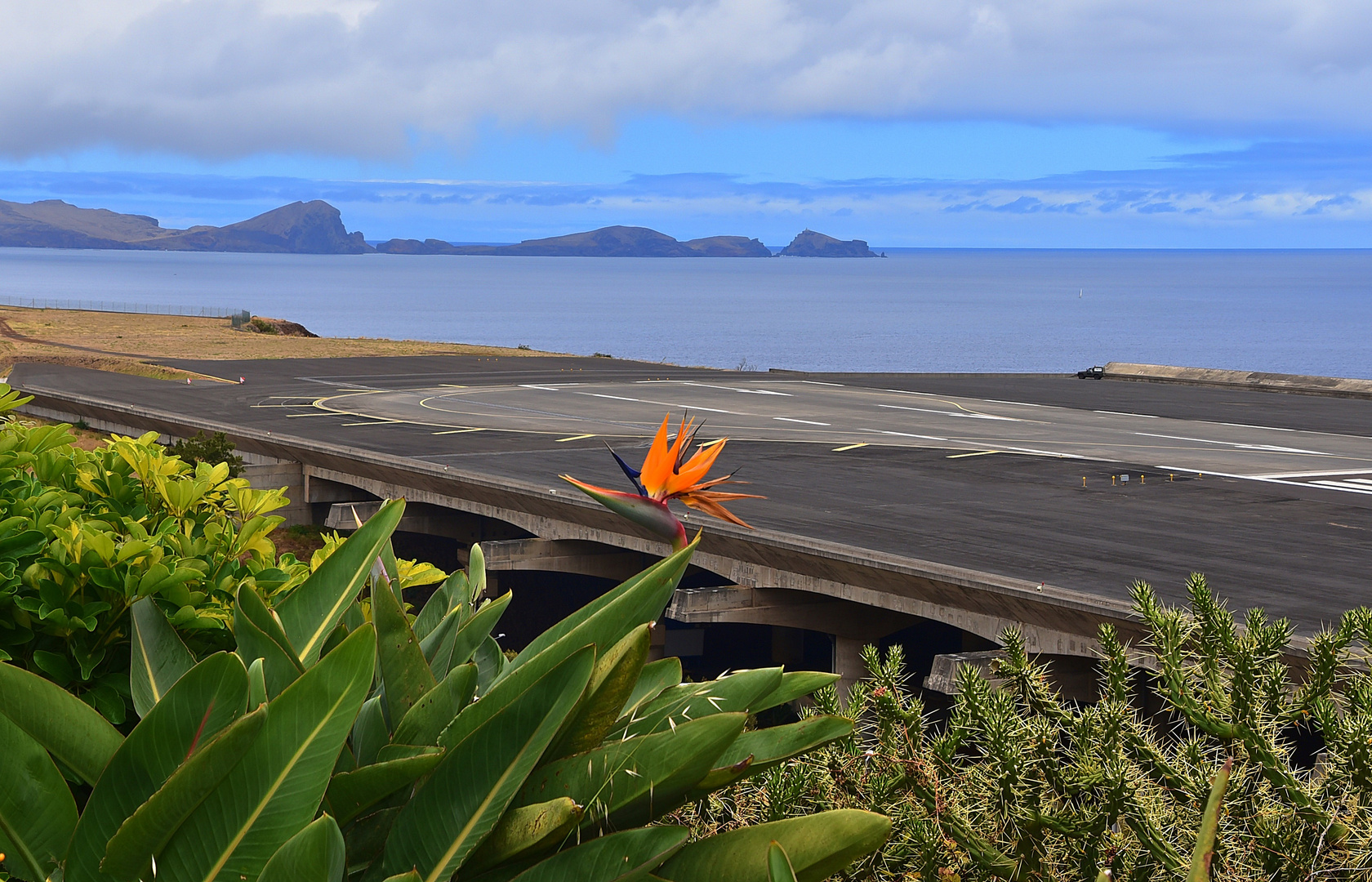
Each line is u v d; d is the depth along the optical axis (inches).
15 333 4217.5
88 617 180.9
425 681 140.0
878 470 1562.5
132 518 224.4
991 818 165.6
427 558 1801.2
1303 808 156.6
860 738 178.5
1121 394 2628.0
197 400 2315.5
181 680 112.2
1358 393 2559.1
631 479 129.6
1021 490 1430.9
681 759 112.9
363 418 2069.4
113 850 100.7
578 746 120.9
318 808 103.9
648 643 115.2
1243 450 1775.3
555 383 2780.5
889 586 1054.4
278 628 144.0
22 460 229.1
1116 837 159.6
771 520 1243.2
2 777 106.8
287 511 1750.7
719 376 3058.6
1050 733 163.8
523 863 115.9
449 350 3929.6
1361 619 174.7
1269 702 171.5
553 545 1406.3
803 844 112.7
